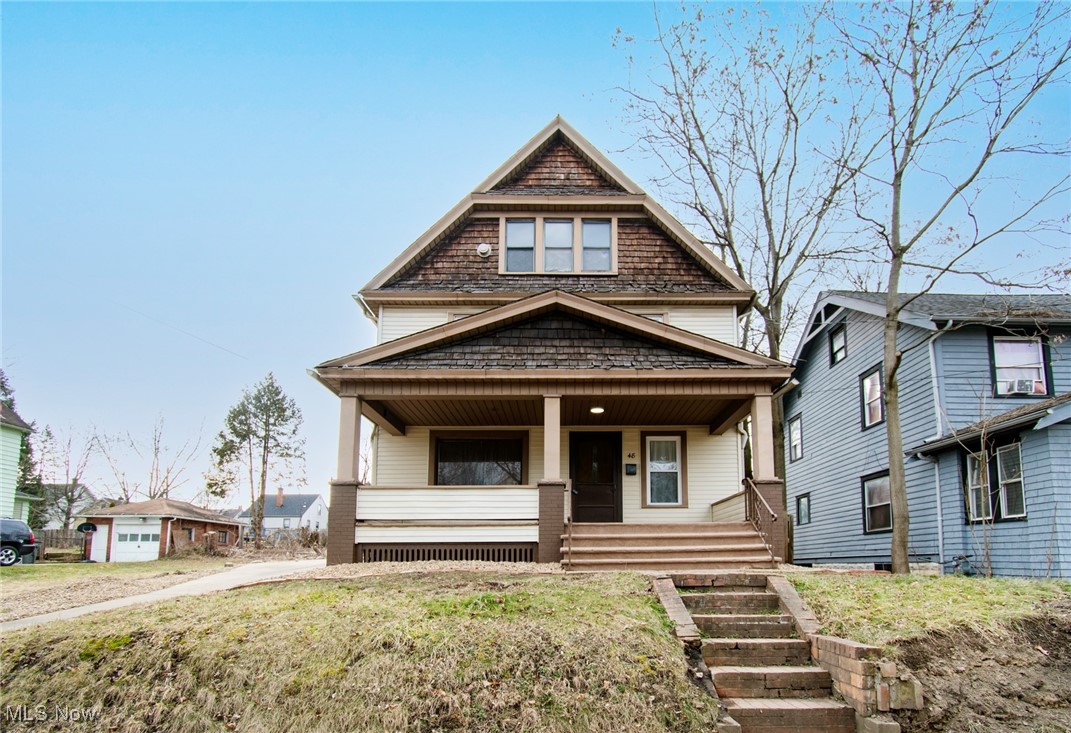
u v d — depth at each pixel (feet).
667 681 23.65
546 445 44.34
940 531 52.39
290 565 59.72
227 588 36.65
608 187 60.54
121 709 22.67
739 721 23.13
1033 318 51.29
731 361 46.47
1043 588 31.83
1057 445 42.80
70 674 23.98
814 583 32.09
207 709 22.44
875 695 22.93
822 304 72.02
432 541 43.47
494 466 55.06
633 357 46.78
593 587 31.19
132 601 34.99
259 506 166.09
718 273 57.62
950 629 26.18
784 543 42.34
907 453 54.65
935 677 24.06
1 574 55.06
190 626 26.25
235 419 168.66
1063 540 41.88
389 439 55.01
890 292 42.39
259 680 23.29
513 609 27.91
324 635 25.23
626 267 58.54
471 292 55.67
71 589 42.34
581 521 54.08
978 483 49.52
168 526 97.09
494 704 22.33
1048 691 23.94
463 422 54.08
